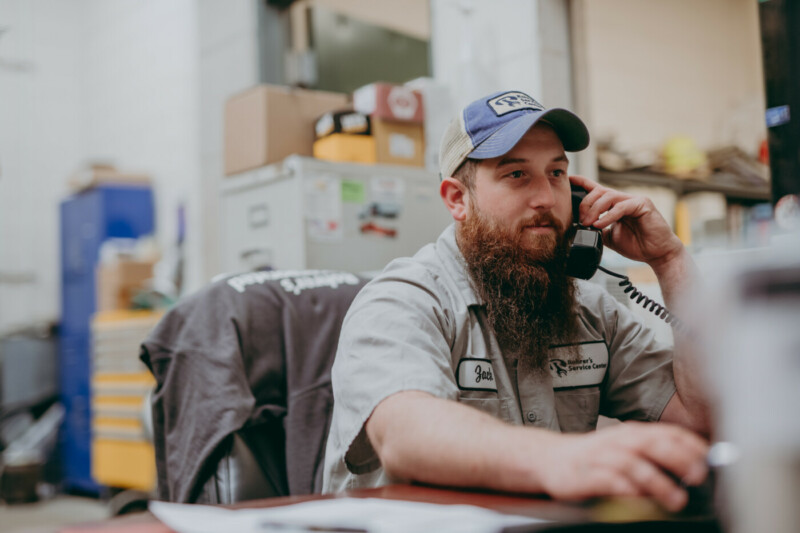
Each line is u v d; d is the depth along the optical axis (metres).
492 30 2.88
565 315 1.08
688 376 1.08
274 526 0.51
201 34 4.31
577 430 1.10
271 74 3.95
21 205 5.77
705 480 0.52
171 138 4.81
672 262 1.16
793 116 1.15
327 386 1.30
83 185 4.85
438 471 0.68
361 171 2.60
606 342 1.18
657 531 0.46
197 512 0.58
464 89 2.87
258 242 2.67
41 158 5.87
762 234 1.17
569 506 0.53
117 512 2.92
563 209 1.10
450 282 1.07
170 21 4.84
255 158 2.70
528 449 0.62
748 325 0.32
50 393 4.96
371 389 0.82
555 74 2.76
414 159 2.83
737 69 4.07
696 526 0.46
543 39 2.73
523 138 1.06
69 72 5.95
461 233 1.10
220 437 1.18
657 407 1.12
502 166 1.05
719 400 0.33
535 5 2.73
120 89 5.40
